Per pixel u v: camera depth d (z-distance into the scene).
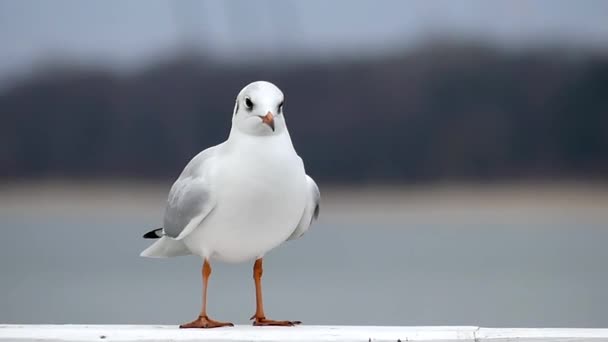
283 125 7.01
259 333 6.30
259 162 6.81
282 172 6.84
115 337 6.12
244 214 6.86
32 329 6.56
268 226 6.95
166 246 7.77
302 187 6.99
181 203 7.02
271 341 6.13
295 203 6.96
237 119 6.94
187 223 7.00
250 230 6.95
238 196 6.82
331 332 6.36
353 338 6.15
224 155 6.99
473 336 6.25
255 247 7.12
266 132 6.88
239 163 6.84
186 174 7.32
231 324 6.95
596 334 6.32
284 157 6.88
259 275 7.32
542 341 6.24
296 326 7.03
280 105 6.94
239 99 6.95
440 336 6.22
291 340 6.12
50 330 6.48
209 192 6.89
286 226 7.04
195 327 6.88
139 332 6.34
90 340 6.09
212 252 7.19
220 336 6.14
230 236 6.99
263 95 6.83
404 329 6.58
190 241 7.25
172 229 7.21
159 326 6.94
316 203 7.50
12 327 6.75
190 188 6.98
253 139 6.88
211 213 6.95
